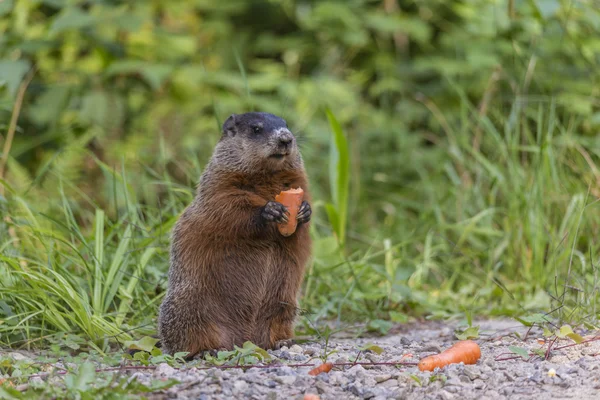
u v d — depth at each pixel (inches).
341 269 444.1
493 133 480.1
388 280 422.3
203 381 268.2
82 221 522.6
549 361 296.7
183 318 326.0
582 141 484.1
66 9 552.7
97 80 592.1
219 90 633.0
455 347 297.1
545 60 563.8
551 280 419.2
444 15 697.6
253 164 337.1
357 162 610.5
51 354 333.4
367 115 660.1
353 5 679.1
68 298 349.7
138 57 621.0
